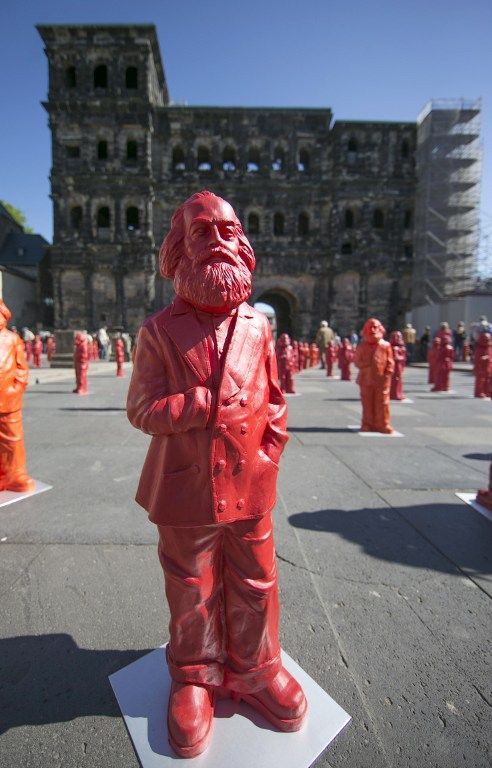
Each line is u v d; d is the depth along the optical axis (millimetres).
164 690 2066
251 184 39438
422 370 24781
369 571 3125
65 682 2125
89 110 36812
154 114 38375
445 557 3326
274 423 1835
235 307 1732
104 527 3787
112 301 38125
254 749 1758
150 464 1800
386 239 40531
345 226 40625
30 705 1993
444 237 38062
